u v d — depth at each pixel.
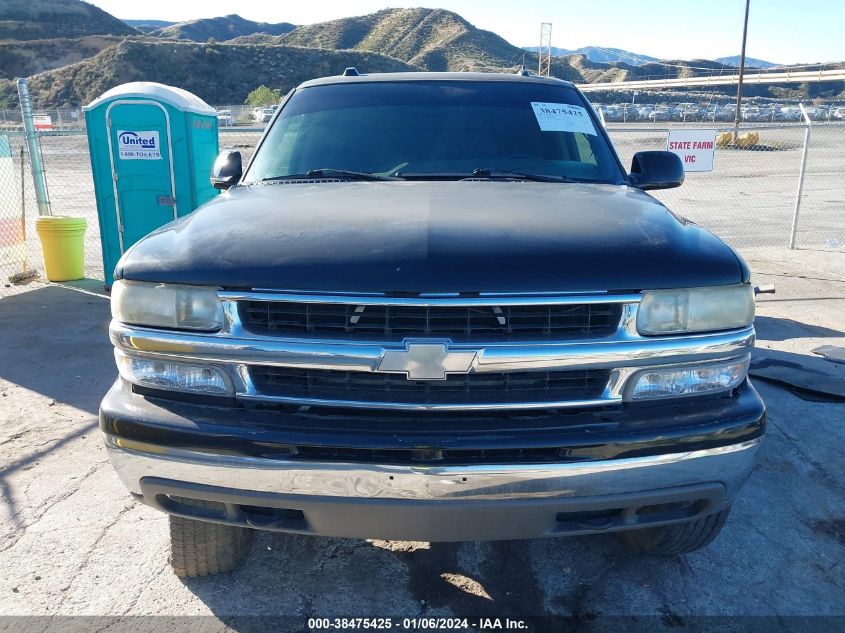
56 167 23.80
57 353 5.96
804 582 2.99
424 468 2.14
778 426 4.52
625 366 2.24
